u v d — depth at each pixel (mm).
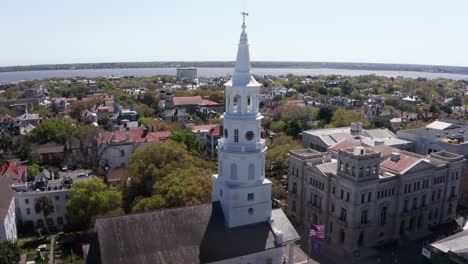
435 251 69625
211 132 159250
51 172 120125
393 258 85250
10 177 107062
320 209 95062
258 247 63594
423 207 97188
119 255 56219
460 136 130875
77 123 190750
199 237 61688
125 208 96062
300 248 88562
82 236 91312
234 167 64688
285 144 136500
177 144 113688
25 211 99438
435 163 101688
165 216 61719
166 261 57781
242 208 64875
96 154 144625
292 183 105062
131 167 103938
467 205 114562
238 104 63844
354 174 85000
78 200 88125
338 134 139750
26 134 169250
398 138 139500
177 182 86562
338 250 88562
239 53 63219
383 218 91812
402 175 90562
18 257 76188
